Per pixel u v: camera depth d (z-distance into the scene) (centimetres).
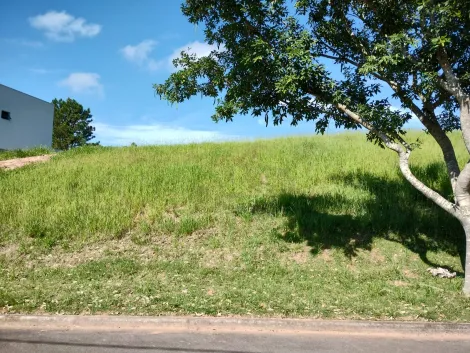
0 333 575
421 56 806
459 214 782
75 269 830
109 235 962
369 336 607
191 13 890
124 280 795
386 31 859
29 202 1098
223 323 626
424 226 1027
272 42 845
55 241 931
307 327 627
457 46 819
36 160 1839
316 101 852
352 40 905
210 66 929
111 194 1169
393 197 1147
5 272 813
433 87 779
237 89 854
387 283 823
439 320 657
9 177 1380
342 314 666
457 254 952
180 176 1311
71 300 684
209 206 1093
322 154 1600
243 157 1597
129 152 1848
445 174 1271
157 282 788
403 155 828
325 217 1028
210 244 944
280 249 934
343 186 1237
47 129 3009
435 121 873
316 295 746
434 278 852
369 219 1034
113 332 591
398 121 805
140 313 647
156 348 534
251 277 828
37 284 762
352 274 857
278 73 793
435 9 721
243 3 832
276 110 875
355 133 2238
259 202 1115
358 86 889
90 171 1427
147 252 912
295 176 1328
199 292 745
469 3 721
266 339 581
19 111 2728
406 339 599
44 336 566
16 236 948
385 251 947
